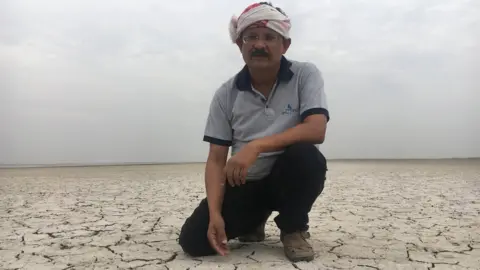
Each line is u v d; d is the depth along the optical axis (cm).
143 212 273
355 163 1206
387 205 297
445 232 199
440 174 645
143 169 970
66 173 777
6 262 153
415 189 412
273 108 139
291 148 133
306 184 135
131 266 146
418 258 151
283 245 159
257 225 157
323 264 142
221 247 137
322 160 136
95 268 144
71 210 284
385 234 194
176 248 170
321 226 215
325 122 133
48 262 152
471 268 139
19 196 374
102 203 321
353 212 264
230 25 141
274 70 137
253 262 144
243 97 141
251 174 141
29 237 196
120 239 190
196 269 138
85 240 188
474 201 319
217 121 148
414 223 224
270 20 129
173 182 532
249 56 132
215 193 140
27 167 1149
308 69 141
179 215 260
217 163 147
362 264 142
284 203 141
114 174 733
